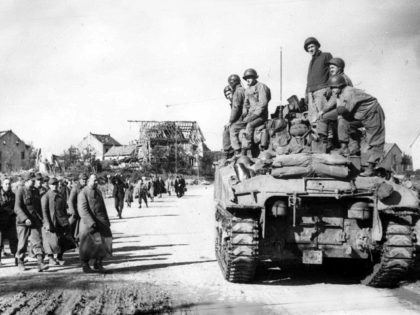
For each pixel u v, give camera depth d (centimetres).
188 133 8769
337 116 1014
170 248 1504
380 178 932
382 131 979
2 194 1262
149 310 762
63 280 1020
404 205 899
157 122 8612
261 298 850
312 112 1102
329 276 1055
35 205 1209
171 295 873
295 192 907
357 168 955
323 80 1120
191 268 1159
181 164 8275
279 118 1145
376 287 948
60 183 1919
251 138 1209
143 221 2450
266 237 946
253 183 933
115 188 2603
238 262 919
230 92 1352
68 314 734
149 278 1041
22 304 798
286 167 928
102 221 1123
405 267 898
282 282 993
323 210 941
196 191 6288
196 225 2231
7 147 6962
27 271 1152
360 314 738
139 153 8862
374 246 922
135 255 1377
